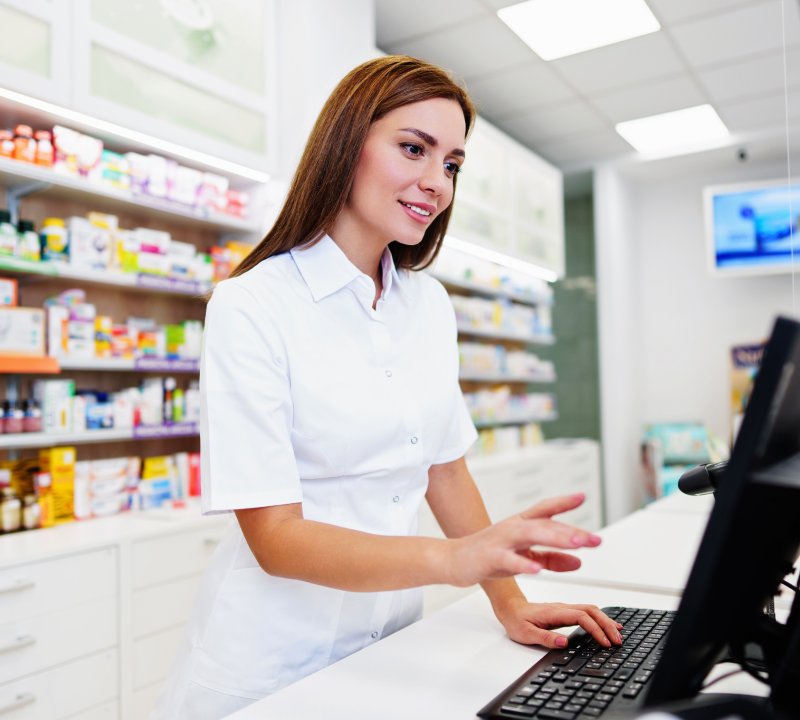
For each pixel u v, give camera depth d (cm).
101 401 242
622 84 436
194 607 95
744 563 50
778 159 567
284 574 74
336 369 90
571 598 106
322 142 88
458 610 102
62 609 185
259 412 79
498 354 469
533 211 482
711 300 597
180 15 250
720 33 373
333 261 93
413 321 106
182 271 264
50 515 216
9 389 230
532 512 58
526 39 380
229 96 266
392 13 353
